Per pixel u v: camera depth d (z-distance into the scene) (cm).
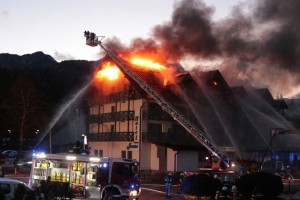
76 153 2608
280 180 2664
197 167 4750
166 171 4581
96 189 2223
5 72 8569
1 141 6688
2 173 3300
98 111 5828
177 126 5041
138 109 4909
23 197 1051
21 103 6222
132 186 2239
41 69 10188
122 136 5044
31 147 6775
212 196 2461
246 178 2650
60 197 1090
